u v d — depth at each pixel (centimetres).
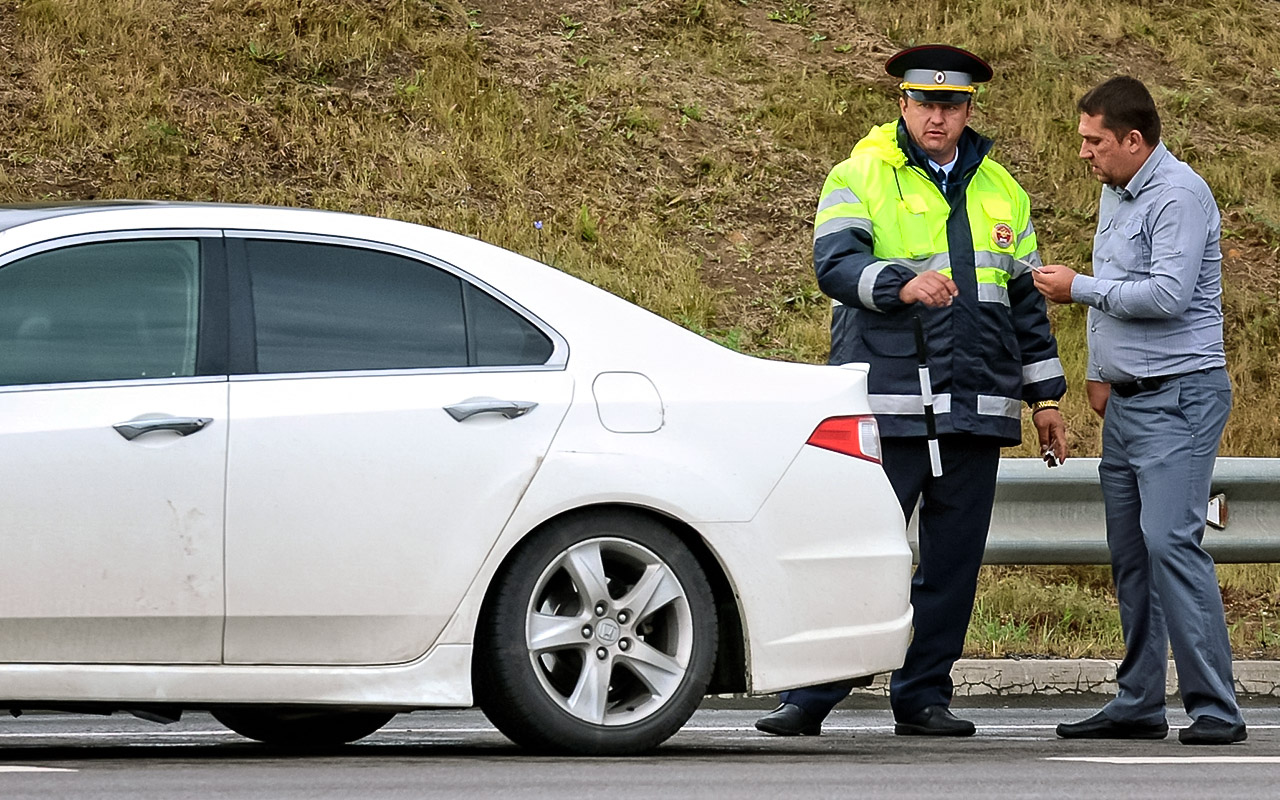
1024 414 4731
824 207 2497
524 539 1958
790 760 1934
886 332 2475
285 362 1923
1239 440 4844
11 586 1783
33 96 5381
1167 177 2353
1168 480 2341
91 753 2069
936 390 2470
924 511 2553
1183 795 1595
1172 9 7262
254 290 1939
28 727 2584
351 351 1953
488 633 1942
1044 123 6212
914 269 2481
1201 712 2314
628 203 5547
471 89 5862
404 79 5872
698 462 2025
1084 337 5150
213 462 1855
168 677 1834
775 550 2044
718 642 2070
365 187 5362
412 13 6194
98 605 1809
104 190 5084
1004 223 2528
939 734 2494
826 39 6638
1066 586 3744
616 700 2053
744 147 5856
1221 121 6538
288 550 1867
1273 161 6291
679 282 5159
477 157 5575
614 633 1978
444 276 2017
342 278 1981
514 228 5284
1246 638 3491
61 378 1847
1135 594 2444
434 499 1916
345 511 1888
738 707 3000
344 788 1576
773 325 5091
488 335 2008
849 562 2088
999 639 3266
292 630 1873
